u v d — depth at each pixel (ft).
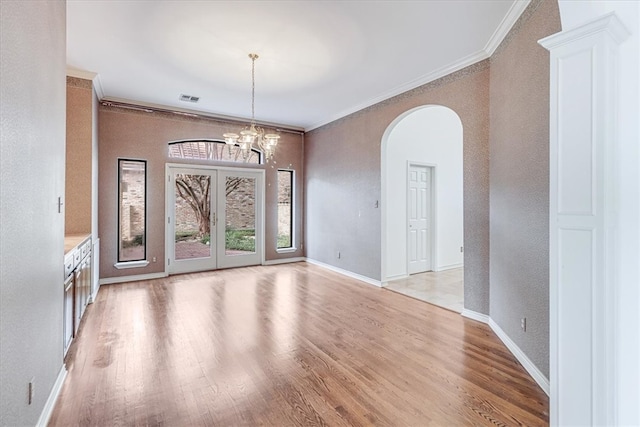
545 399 6.52
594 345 4.48
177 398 6.48
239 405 6.28
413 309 12.17
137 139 16.44
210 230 19.01
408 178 17.81
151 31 9.57
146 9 8.46
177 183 17.94
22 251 4.64
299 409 6.17
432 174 19.24
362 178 16.75
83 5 8.25
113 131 15.76
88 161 12.65
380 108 15.52
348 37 9.91
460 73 11.66
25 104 4.73
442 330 10.12
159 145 17.07
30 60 4.93
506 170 9.07
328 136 19.51
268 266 20.33
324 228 19.93
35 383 5.24
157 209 17.02
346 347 8.86
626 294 4.41
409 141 17.90
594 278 4.49
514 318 8.44
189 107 17.33
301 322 10.69
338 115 18.47
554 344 4.94
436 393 6.72
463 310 11.55
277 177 21.34
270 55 11.12
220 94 15.15
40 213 5.45
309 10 8.54
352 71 12.46
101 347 8.68
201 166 18.53
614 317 4.41
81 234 12.05
